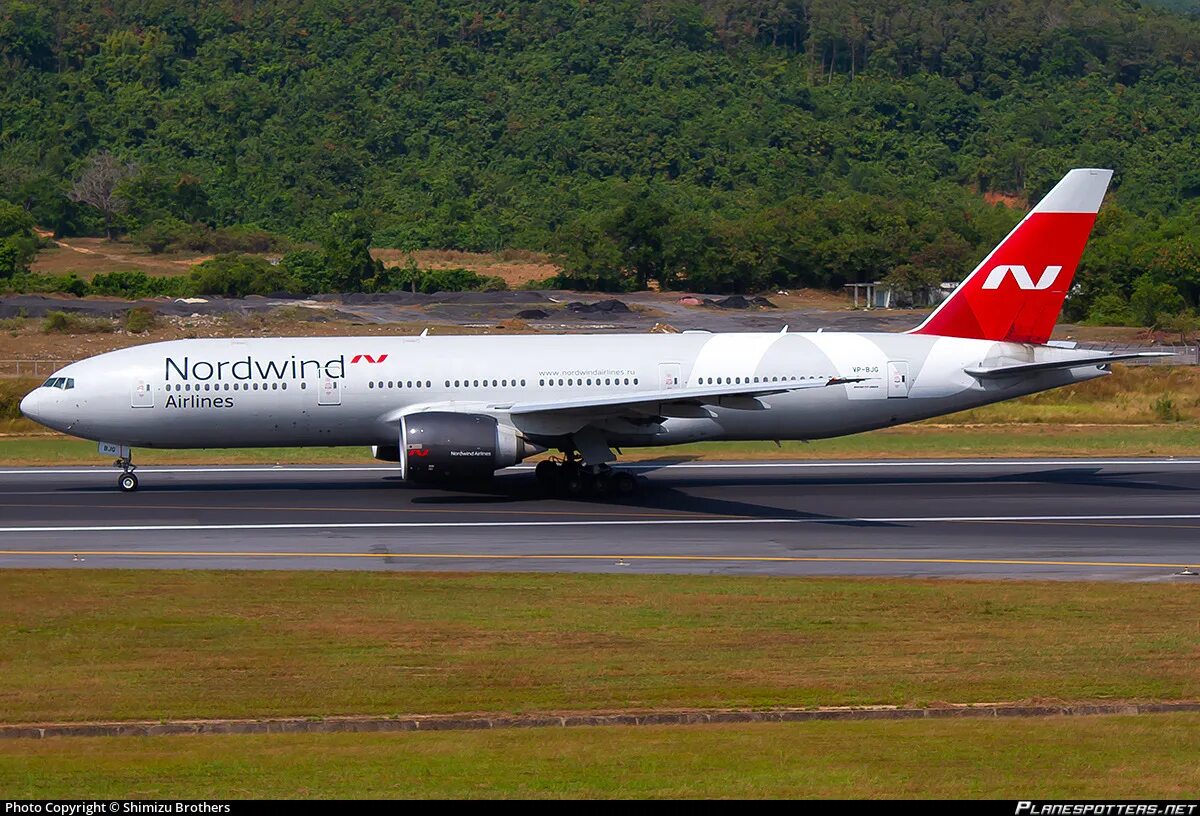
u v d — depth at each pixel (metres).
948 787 64.94
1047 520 152.00
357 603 107.94
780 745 71.56
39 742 73.38
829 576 121.81
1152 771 67.19
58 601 108.88
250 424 172.75
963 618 101.69
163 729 75.00
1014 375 177.50
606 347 177.62
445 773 67.25
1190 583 116.56
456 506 164.38
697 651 91.25
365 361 173.38
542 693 81.25
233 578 119.50
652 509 161.75
